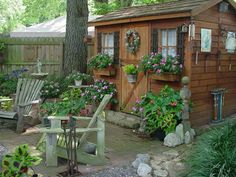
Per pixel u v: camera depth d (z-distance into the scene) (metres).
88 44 9.78
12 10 20.77
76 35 9.38
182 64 5.73
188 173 3.72
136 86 6.66
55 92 8.69
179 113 5.39
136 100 6.39
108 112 7.10
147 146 5.18
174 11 5.55
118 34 7.05
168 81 5.99
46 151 4.25
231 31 6.65
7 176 3.14
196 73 5.79
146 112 5.69
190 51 5.58
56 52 10.09
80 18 9.38
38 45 10.09
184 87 5.41
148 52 6.33
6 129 6.09
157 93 6.20
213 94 6.27
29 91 6.62
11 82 9.18
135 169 4.21
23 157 3.23
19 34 11.63
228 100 6.84
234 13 6.66
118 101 7.17
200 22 5.73
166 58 5.80
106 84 7.35
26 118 6.34
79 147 4.47
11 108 6.84
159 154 4.76
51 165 4.24
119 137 5.66
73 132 4.12
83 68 9.53
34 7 22.78
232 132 4.05
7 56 10.05
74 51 9.40
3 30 20.39
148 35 6.32
